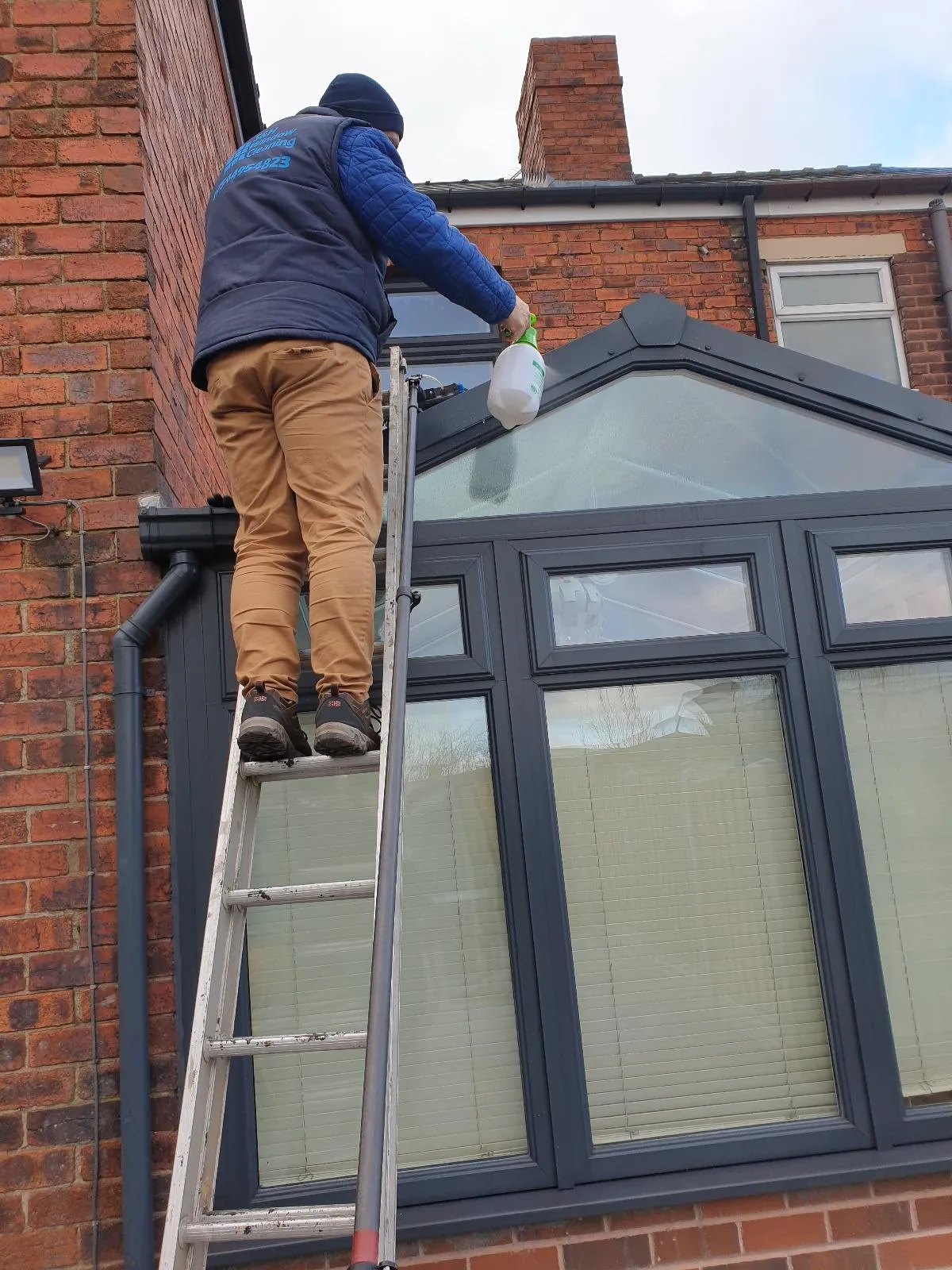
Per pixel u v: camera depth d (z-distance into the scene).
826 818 3.35
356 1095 3.12
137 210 3.57
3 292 3.46
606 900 3.30
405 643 2.53
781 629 3.47
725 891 3.34
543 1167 3.05
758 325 7.42
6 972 3.00
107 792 3.15
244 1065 3.06
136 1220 2.81
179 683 3.25
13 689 3.19
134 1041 2.93
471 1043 3.18
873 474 3.70
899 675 3.56
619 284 7.41
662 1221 3.02
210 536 3.25
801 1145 3.13
